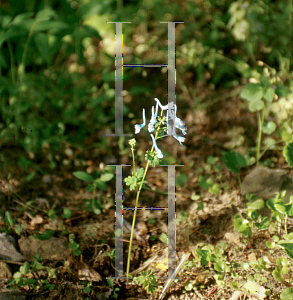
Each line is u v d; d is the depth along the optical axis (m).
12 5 3.02
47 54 3.04
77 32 3.18
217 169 2.73
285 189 2.37
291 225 2.13
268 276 1.81
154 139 1.60
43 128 2.95
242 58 3.44
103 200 2.54
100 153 2.95
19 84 2.80
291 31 3.39
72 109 3.09
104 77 3.12
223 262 1.83
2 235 2.04
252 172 2.43
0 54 3.04
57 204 2.49
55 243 2.05
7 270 1.86
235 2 3.20
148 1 3.43
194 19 3.49
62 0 3.12
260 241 2.05
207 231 2.20
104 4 3.09
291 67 3.27
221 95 3.35
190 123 3.18
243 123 3.14
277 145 2.93
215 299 1.73
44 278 1.85
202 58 3.37
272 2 3.54
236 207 2.34
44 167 2.77
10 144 2.85
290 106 2.62
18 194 2.53
